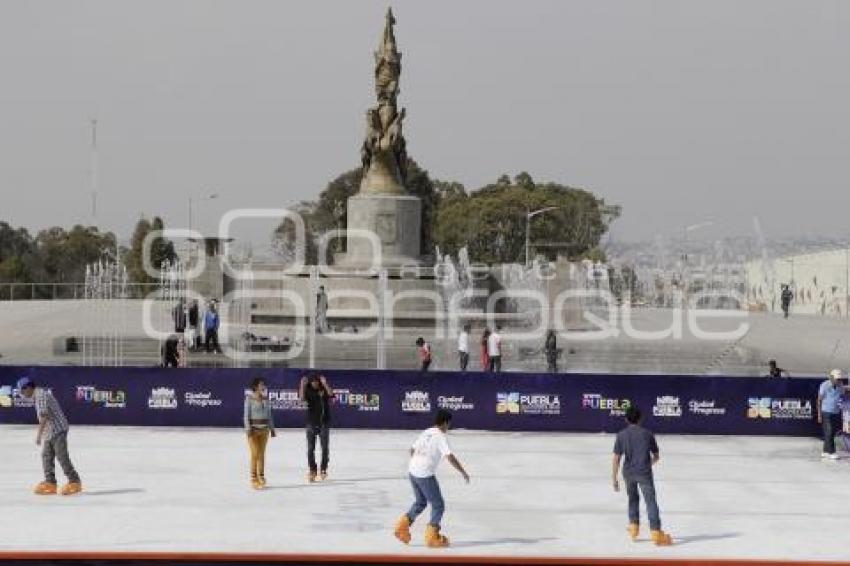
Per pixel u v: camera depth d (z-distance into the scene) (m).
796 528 37.97
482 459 51.22
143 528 36.72
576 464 50.06
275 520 38.16
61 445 42.09
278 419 59.62
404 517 35.16
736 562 33.16
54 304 180.38
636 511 35.88
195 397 59.50
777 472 48.81
